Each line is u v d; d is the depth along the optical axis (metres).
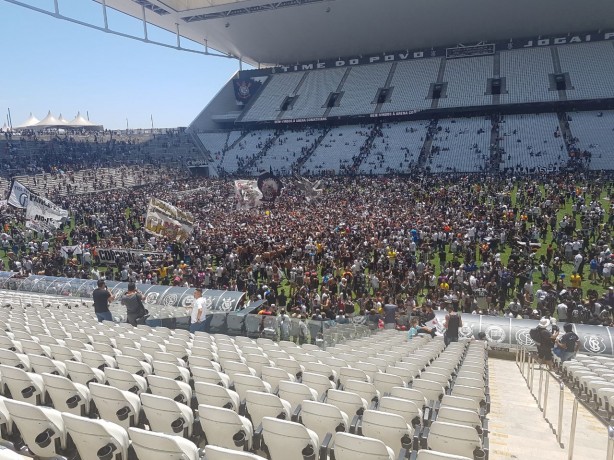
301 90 90.69
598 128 63.25
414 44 87.56
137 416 6.41
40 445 5.50
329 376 8.75
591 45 77.69
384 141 72.75
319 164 71.19
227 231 34.50
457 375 9.61
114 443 5.18
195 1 65.31
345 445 4.96
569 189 42.41
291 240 30.92
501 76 77.75
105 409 6.38
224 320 15.93
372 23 78.88
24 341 9.25
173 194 52.34
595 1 69.31
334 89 88.12
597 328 16.78
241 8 71.12
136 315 14.13
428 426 6.68
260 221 38.88
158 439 4.71
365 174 64.56
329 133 79.56
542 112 71.19
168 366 8.12
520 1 70.38
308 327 15.86
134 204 46.47
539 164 58.84
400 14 75.38
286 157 75.00
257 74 97.88
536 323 17.86
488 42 84.81
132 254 28.72
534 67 77.31
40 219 27.97
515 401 10.73
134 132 89.31
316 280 25.06
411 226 32.84
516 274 24.19
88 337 10.74
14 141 72.50
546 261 26.89
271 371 8.11
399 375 8.77
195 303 13.10
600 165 56.56
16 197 26.89
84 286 21.81
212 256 29.72
